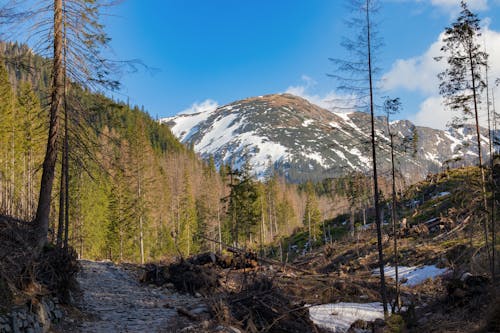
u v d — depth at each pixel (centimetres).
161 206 6694
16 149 3928
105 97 1664
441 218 4503
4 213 1410
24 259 1176
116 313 1453
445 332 1491
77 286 1608
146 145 5359
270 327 1333
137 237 5394
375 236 5209
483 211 2058
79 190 3919
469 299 1738
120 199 4906
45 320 1048
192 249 6881
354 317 1862
